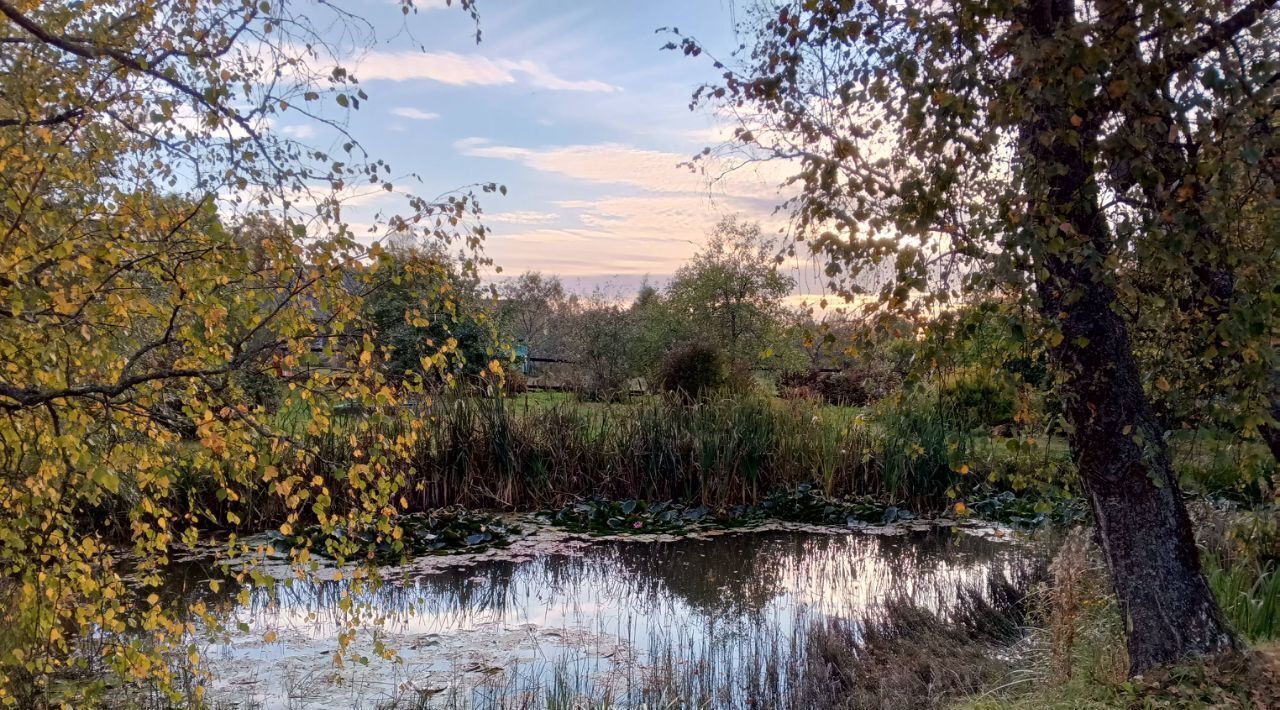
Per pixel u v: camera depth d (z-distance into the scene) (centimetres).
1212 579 524
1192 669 375
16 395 286
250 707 491
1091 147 283
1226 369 355
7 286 281
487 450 1066
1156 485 377
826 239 293
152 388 335
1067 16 327
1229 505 693
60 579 351
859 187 289
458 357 416
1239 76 266
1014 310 315
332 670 554
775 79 319
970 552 909
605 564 858
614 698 512
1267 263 280
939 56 293
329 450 814
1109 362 379
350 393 361
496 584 785
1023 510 1034
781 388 1644
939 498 1091
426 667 566
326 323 363
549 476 1084
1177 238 270
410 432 394
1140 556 393
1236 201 301
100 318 316
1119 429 388
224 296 336
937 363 310
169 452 373
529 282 2762
